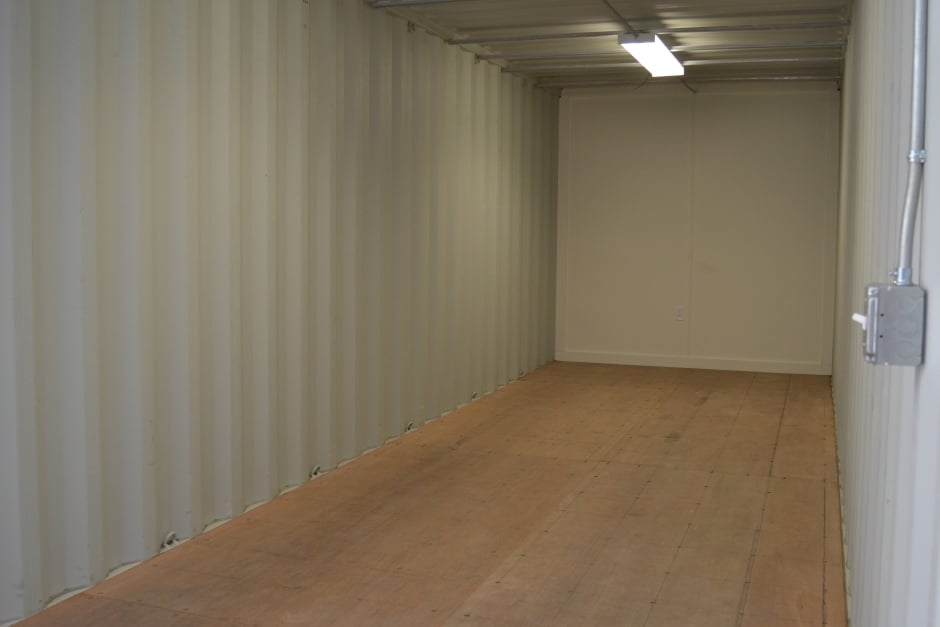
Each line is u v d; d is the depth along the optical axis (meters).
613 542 4.53
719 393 8.63
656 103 10.09
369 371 6.40
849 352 4.97
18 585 3.54
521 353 9.50
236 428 4.80
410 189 6.89
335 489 5.41
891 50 2.47
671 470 5.90
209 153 4.55
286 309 5.30
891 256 2.26
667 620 3.61
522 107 9.27
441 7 6.66
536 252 9.84
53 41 3.62
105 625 3.52
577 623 3.58
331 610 3.69
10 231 3.43
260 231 4.98
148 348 4.12
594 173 10.35
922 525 1.42
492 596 3.85
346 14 5.87
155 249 4.21
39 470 3.61
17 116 3.44
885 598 2.03
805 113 9.65
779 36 7.59
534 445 6.56
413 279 7.01
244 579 4.00
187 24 4.27
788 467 5.98
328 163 5.60
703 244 10.05
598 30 7.44
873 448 2.71
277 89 5.11
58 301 3.70
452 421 7.36
